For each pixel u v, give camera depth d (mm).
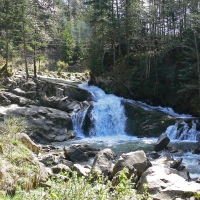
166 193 8086
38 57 35031
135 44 36625
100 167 11617
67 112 27141
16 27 37000
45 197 5031
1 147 8711
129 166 11008
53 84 30781
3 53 42938
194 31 25016
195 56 25688
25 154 9289
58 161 14227
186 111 27234
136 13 32812
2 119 22672
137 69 31672
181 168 13234
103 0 33250
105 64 35875
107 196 4594
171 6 32625
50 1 82000
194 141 21516
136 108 26750
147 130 24156
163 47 31453
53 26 69188
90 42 36812
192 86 24422
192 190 8000
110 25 33938
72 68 56906
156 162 14148
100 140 23359
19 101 27031
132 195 4652
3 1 36625
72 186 4648
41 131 23188
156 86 29312
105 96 31672
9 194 6734
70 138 24281
